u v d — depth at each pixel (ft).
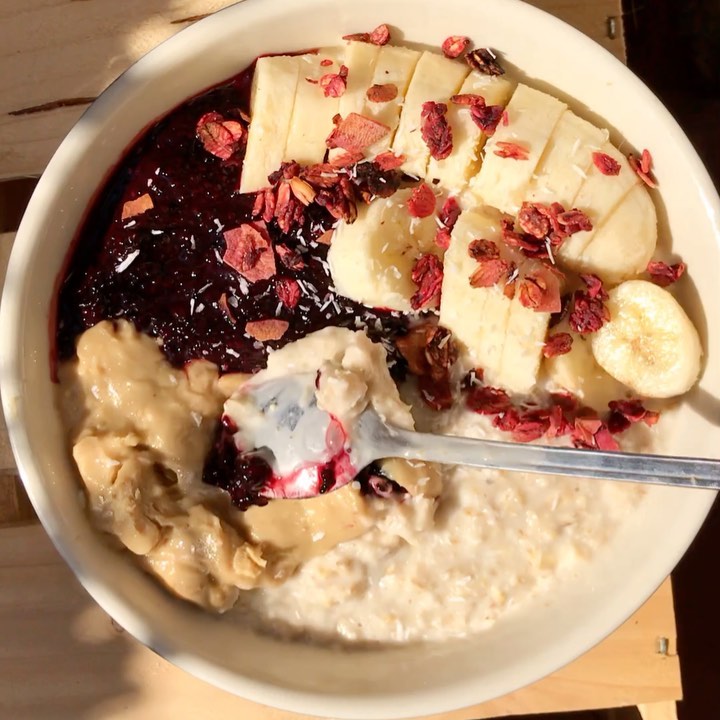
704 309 0.87
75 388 0.89
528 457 0.84
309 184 0.88
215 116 0.89
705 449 0.87
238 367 0.91
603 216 0.87
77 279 0.89
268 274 0.90
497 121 0.85
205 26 0.83
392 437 0.87
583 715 1.21
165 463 0.88
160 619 0.85
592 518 0.92
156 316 0.90
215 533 0.87
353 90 0.86
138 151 0.89
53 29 0.95
